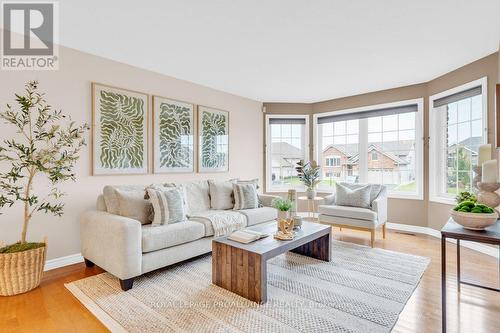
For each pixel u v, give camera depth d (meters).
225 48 3.03
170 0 2.14
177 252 2.67
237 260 2.22
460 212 1.80
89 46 2.95
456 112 3.86
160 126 3.75
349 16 2.38
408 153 4.52
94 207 3.11
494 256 3.12
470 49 3.07
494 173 2.04
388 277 2.54
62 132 2.61
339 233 4.22
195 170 4.24
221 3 2.18
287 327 1.77
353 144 5.13
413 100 4.38
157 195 2.80
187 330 1.75
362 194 3.92
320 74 3.90
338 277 2.54
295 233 2.63
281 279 2.50
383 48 3.04
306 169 5.23
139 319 1.87
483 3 2.18
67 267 2.84
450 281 2.49
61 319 1.88
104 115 3.19
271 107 5.55
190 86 4.21
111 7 2.23
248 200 3.78
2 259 2.14
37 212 2.72
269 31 2.65
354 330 1.74
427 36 2.75
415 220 4.37
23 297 2.18
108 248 2.39
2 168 2.50
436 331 1.74
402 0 2.14
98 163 3.13
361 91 4.80
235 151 4.97
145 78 3.63
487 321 1.85
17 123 2.39
